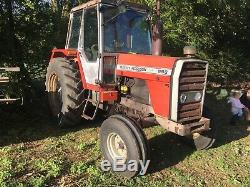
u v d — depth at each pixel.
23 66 8.03
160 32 5.62
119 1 5.71
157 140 6.15
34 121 7.21
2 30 7.95
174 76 4.63
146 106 5.20
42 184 4.48
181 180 4.77
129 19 5.91
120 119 4.87
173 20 9.14
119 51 5.76
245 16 11.90
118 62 5.61
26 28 8.38
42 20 8.52
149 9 6.13
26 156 5.38
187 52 4.93
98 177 4.75
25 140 6.11
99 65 5.56
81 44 6.16
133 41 5.92
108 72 5.62
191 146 5.81
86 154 5.51
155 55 5.41
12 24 7.94
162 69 4.81
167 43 9.34
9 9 7.84
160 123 4.95
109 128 4.94
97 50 5.68
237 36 12.80
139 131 4.68
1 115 7.27
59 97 6.98
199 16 9.63
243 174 5.00
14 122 7.10
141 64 5.17
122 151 4.91
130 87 5.53
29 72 8.52
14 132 6.45
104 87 5.59
